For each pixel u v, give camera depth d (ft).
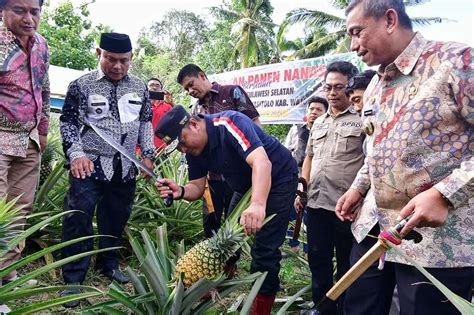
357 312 7.86
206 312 7.91
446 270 6.42
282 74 25.66
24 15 10.30
